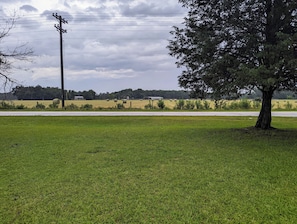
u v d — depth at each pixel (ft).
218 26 30.94
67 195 14.89
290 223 11.61
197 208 13.11
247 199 14.05
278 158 22.02
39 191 15.51
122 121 54.54
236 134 34.24
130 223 11.85
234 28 29.71
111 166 20.21
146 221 11.98
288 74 28.25
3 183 16.83
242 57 29.37
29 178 17.70
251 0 28.27
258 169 19.06
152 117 62.18
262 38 28.71
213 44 29.27
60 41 100.63
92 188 15.85
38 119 59.21
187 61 35.58
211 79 31.48
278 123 48.73
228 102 99.55
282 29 28.02
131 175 18.08
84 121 55.21
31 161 21.79
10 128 43.29
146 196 14.57
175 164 20.54
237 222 11.78
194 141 29.66
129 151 24.98
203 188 15.62
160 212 12.76
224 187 15.75
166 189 15.52
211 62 30.48
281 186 15.85
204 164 20.47
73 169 19.53
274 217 12.14
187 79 37.04
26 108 100.37
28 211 13.06
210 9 32.12
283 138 31.07
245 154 23.49
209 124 48.26
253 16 29.37
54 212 12.93
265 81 23.81
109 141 30.09
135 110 89.56
